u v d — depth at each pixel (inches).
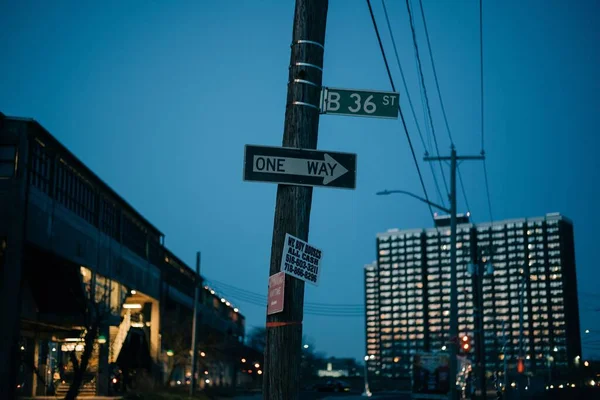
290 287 274.7
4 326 1358.3
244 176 282.5
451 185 1309.1
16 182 1414.9
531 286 7421.3
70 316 1523.1
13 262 1384.1
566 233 7613.2
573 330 7224.4
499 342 7180.1
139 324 2229.3
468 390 2071.9
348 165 289.3
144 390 1967.3
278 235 282.4
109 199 2003.0
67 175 1691.7
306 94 296.4
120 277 2043.6
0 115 1418.6
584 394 1611.7
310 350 6914.4
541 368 6968.5
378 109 305.0
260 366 3966.5
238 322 4409.5
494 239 7819.9
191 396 1830.7
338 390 3678.6
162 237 2603.3
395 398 2652.6
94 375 1818.4
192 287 3038.9
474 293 7554.1
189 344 2305.6
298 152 287.3
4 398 1317.7
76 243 1690.5
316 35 302.5
